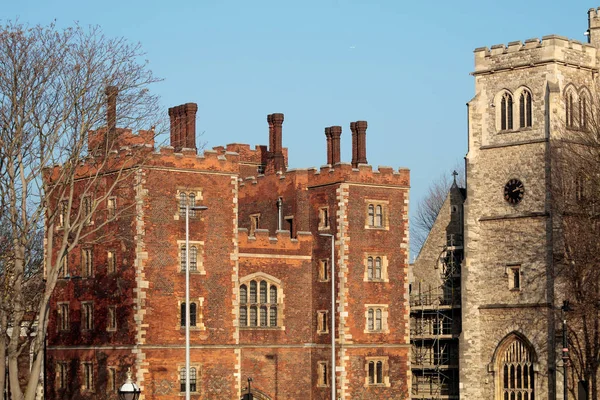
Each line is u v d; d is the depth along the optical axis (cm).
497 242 11138
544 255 10788
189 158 10481
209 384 10425
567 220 10481
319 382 11444
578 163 10519
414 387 12281
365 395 11375
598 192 10150
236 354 10612
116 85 8344
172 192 10388
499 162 11188
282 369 11325
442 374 12038
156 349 10169
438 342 11950
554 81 10875
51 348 11100
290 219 11912
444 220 12306
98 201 8300
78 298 10794
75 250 10856
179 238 10388
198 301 10431
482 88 11375
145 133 10256
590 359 10462
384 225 11719
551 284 10706
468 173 11344
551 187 10700
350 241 11462
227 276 10644
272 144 12306
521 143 11025
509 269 11025
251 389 11050
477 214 11294
